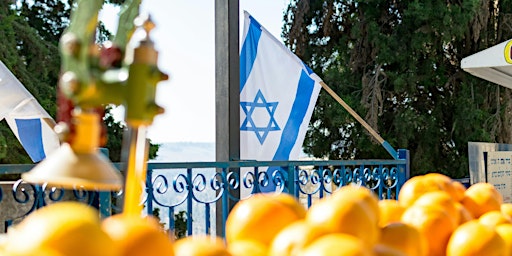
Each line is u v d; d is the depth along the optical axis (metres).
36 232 0.63
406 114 11.18
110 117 10.98
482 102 11.55
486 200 1.33
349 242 0.78
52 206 0.69
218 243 0.81
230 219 1.00
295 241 0.83
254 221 0.94
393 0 11.41
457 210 1.21
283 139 5.42
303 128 5.37
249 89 5.57
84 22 0.77
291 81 5.44
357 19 11.51
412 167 11.76
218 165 3.67
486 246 1.05
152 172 3.25
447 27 10.74
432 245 1.11
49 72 10.66
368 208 0.95
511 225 1.18
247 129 5.53
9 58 9.34
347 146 11.95
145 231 0.74
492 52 5.50
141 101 0.81
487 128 11.47
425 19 10.70
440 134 11.81
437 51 11.63
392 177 5.11
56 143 5.29
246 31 5.69
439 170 11.84
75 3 0.79
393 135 11.56
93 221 0.66
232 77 4.57
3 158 9.61
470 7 10.80
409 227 1.04
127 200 0.88
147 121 0.83
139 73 0.81
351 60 11.58
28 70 10.06
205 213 3.60
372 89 11.27
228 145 4.52
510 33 11.52
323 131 12.05
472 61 5.65
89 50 0.78
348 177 4.65
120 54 0.81
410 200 1.31
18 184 2.78
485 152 7.11
